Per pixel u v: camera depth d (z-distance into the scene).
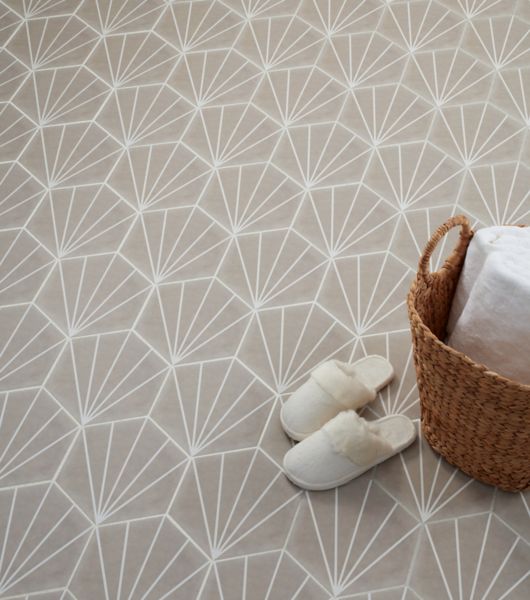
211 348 1.82
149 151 2.19
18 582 1.52
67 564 1.54
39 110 2.30
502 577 1.49
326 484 1.58
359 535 1.55
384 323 1.85
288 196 2.08
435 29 2.41
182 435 1.70
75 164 2.18
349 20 2.46
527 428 1.33
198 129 2.23
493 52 2.34
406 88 2.28
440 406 1.48
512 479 1.53
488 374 1.26
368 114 2.23
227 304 1.89
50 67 2.39
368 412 1.71
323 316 1.87
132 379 1.78
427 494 1.59
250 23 2.47
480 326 1.41
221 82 2.33
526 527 1.55
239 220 2.04
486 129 2.18
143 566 1.53
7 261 2.00
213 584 1.50
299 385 1.76
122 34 2.46
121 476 1.65
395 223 2.02
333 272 1.94
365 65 2.34
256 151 2.17
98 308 1.90
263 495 1.61
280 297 1.90
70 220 2.06
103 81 2.35
